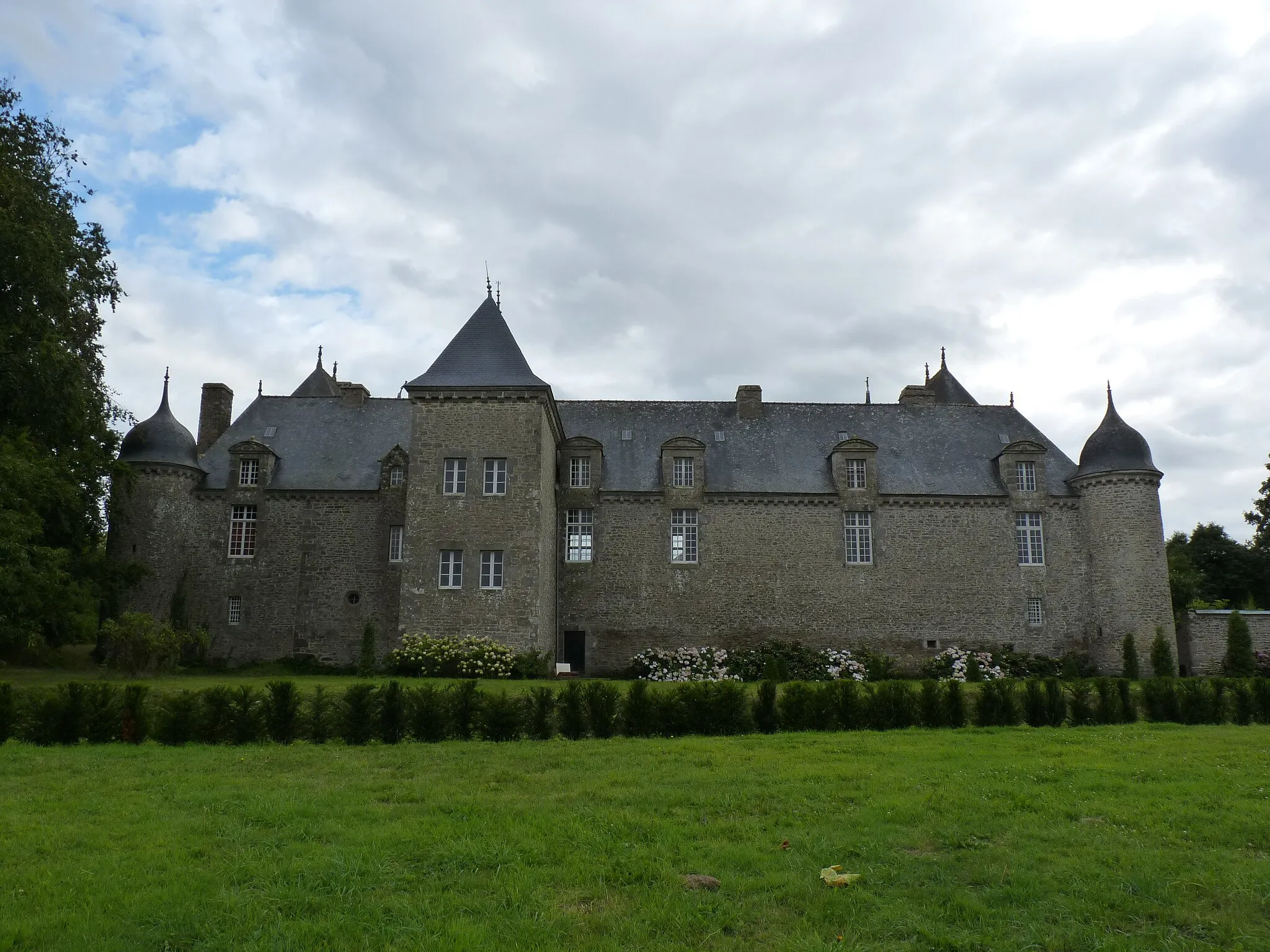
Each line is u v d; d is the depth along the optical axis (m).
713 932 6.28
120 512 32.94
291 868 7.36
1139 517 34.53
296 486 35.16
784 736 15.55
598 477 35.81
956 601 35.31
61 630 31.67
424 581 29.84
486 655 28.73
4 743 14.62
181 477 34.22
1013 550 35.75
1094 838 8.46
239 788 10.66
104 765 12.44
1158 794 10.32
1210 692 18.84
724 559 35.25
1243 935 6.23
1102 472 35.09
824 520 35.69
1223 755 13.21
